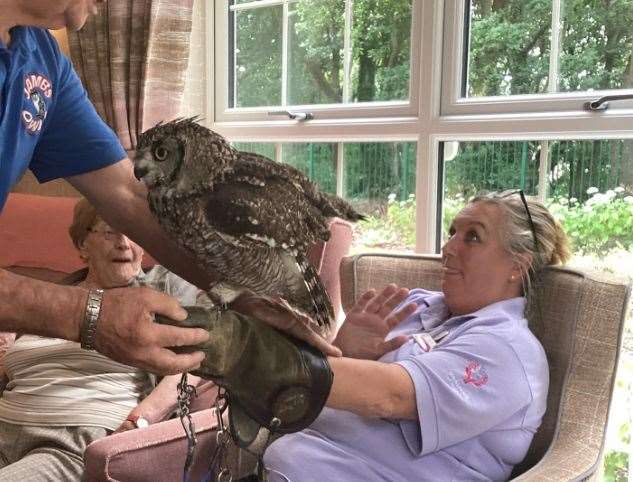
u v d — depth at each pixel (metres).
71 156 1.23
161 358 0.82
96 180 1.25
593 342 1.40
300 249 0.88
